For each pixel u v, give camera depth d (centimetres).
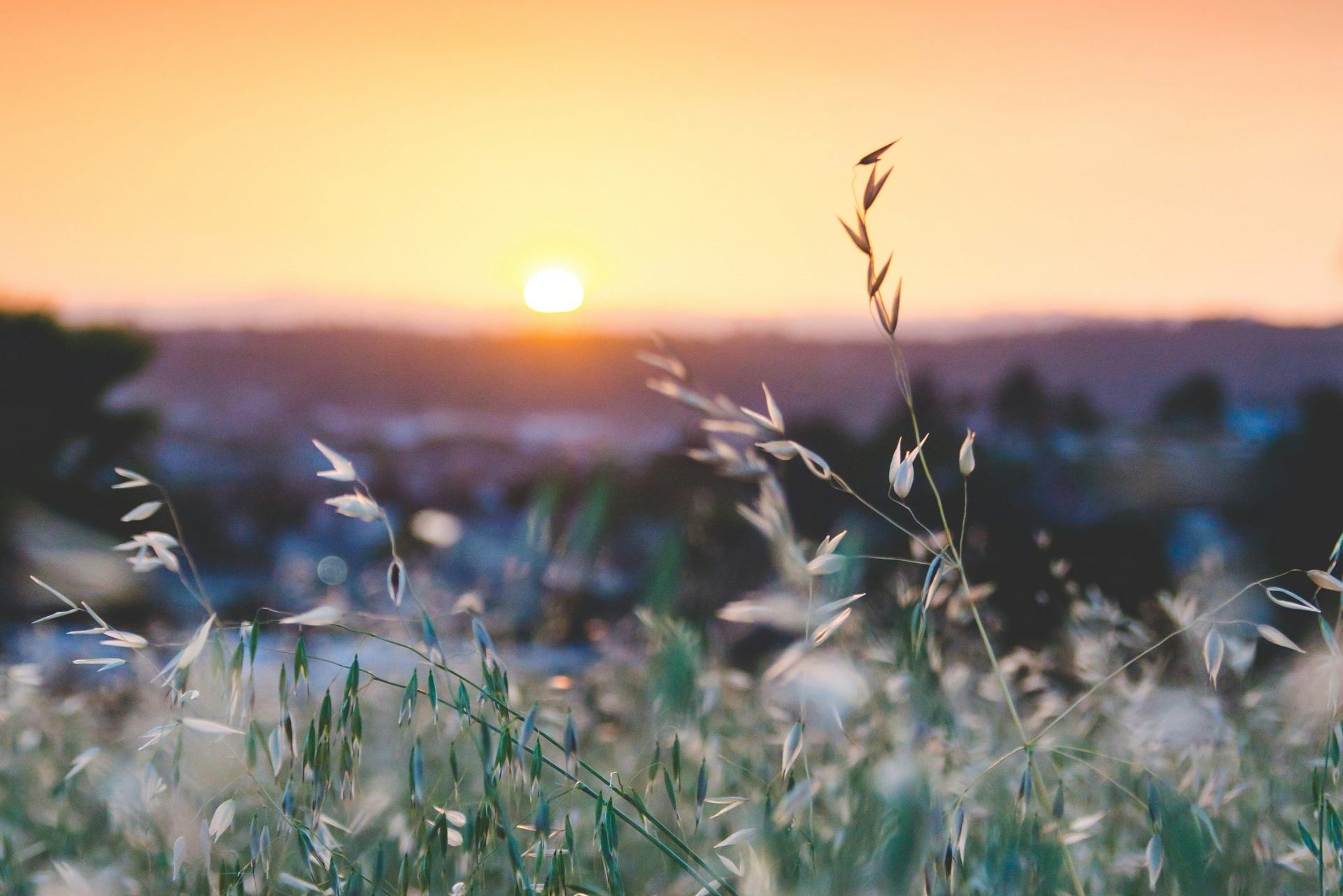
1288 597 104
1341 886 107
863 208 99
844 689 101
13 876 117
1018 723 104
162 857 114
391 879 109
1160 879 113
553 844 109
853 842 108
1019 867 106
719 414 102
